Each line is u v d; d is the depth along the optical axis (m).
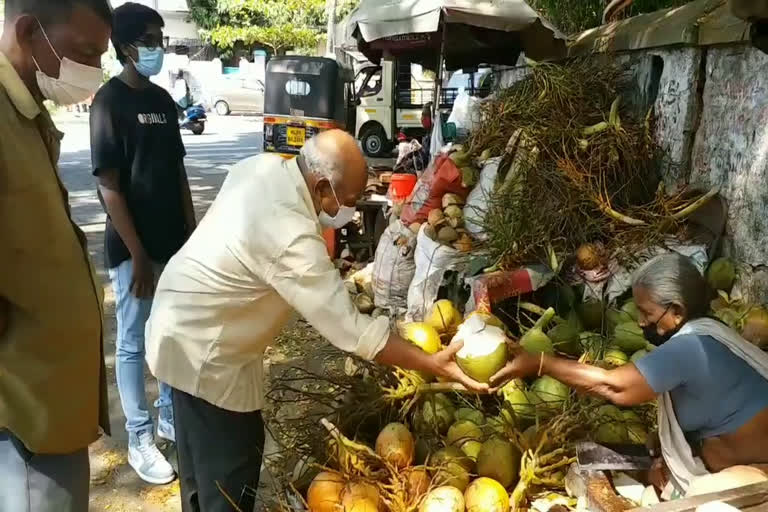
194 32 35.66
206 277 2.34
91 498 3.56
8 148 1.79
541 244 4.02
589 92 4.81
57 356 2.00
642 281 2.27
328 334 2.24
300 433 2.98
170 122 3.60
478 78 12.38
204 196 11.98
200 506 2.61
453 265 4.39
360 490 2.39
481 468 2.61
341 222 2.42
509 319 4.04
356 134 17.34
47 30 1.92
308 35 30.89
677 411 2.25
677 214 3.93
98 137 3.28
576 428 2.72
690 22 4.00
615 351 3.38
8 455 1.99
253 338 2.43
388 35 6.09
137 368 3.62
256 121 28.77
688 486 2.21
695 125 4.16
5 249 1.84
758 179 3.60
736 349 2.15
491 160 4.82
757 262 3.60
